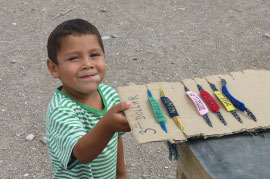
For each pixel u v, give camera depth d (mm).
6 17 4461
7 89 3051
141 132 958
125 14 4520
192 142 985
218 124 1007
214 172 890
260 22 4242
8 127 2592
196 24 4238
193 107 1079
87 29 1126
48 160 2311
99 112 1229
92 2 4891
